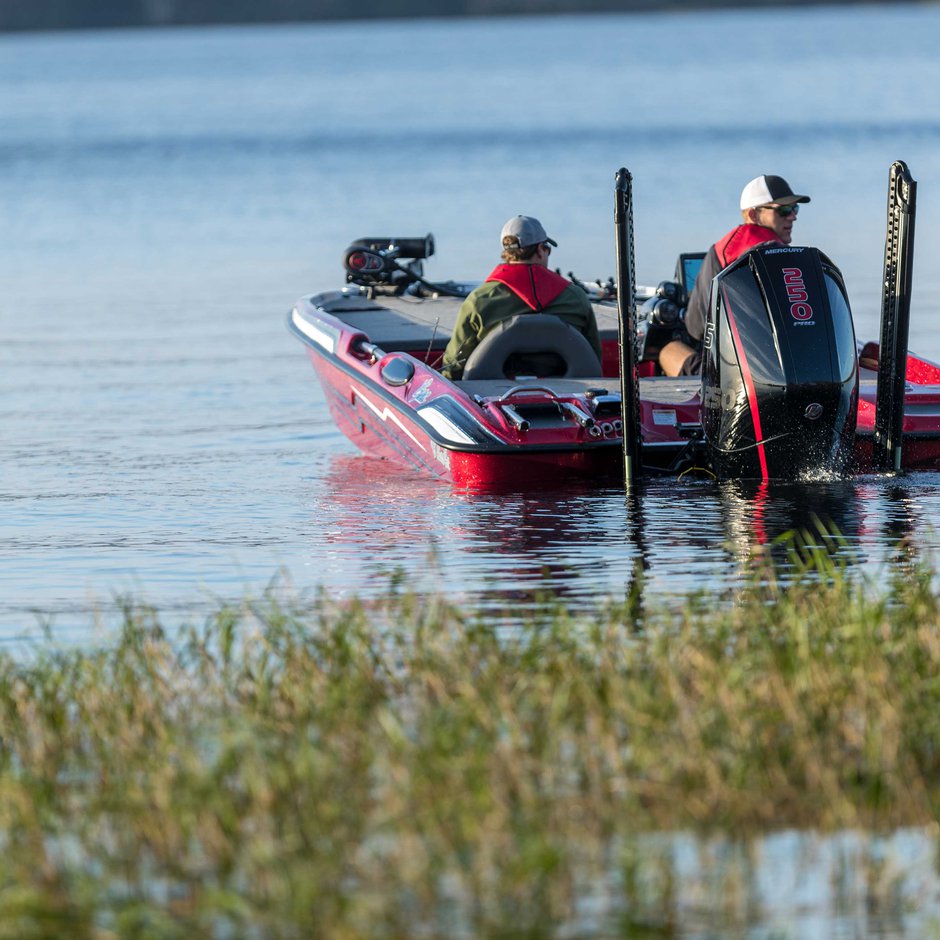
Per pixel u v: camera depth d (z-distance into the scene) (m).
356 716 19.14
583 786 17.45
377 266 44.72
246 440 41.44
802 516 30.48
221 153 160.62
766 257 32.03
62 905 15.35
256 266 82.69
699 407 34.59
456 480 33.28
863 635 20.84
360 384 36.91
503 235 37.28
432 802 16.62
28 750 19.02
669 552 28.23
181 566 28.64
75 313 68.25
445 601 25.19
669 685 19.31
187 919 15.12
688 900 15.34
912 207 32.31
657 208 102.44
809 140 159.25
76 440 41.53
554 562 27.78
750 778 17.19
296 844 15.95
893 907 15.30
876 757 17.45
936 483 32.97
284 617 23.17
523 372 36.47
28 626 25.08
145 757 18.22
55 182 135.38
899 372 33.03
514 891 15.28
